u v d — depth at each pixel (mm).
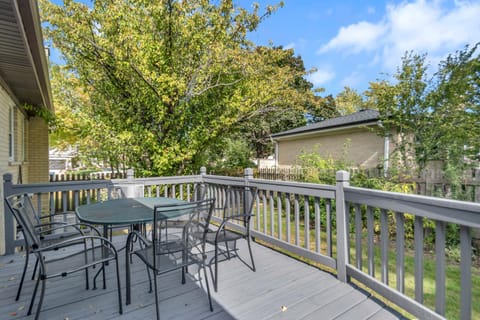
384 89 6289
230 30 6625
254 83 7129
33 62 3590
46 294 2229
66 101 7340
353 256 3877
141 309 2018
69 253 3154
